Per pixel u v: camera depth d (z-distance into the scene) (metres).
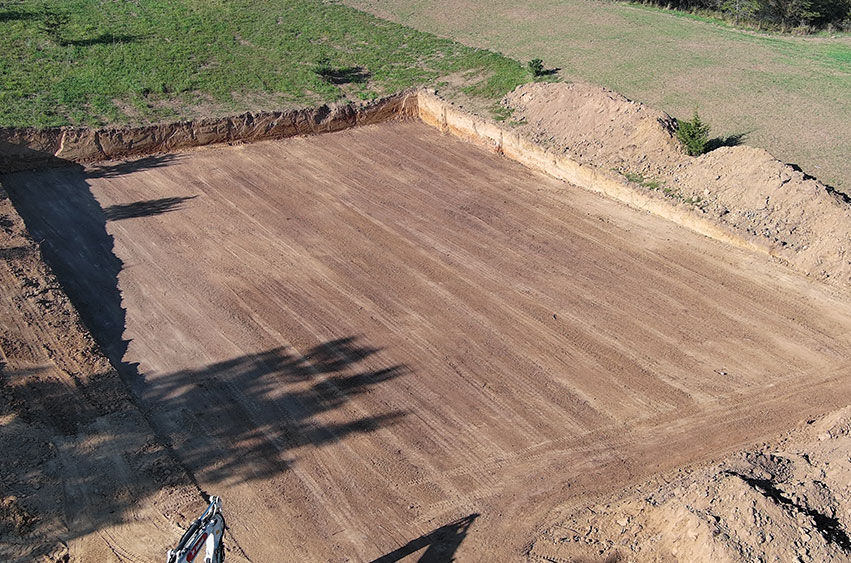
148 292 20.19
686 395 16.55
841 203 20.75
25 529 13.09
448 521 13.69
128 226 23.30
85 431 15.29
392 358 17.80
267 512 13.86
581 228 22.98
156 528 13.28
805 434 15.04
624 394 16.62
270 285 20.47
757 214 21.72
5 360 16.86
